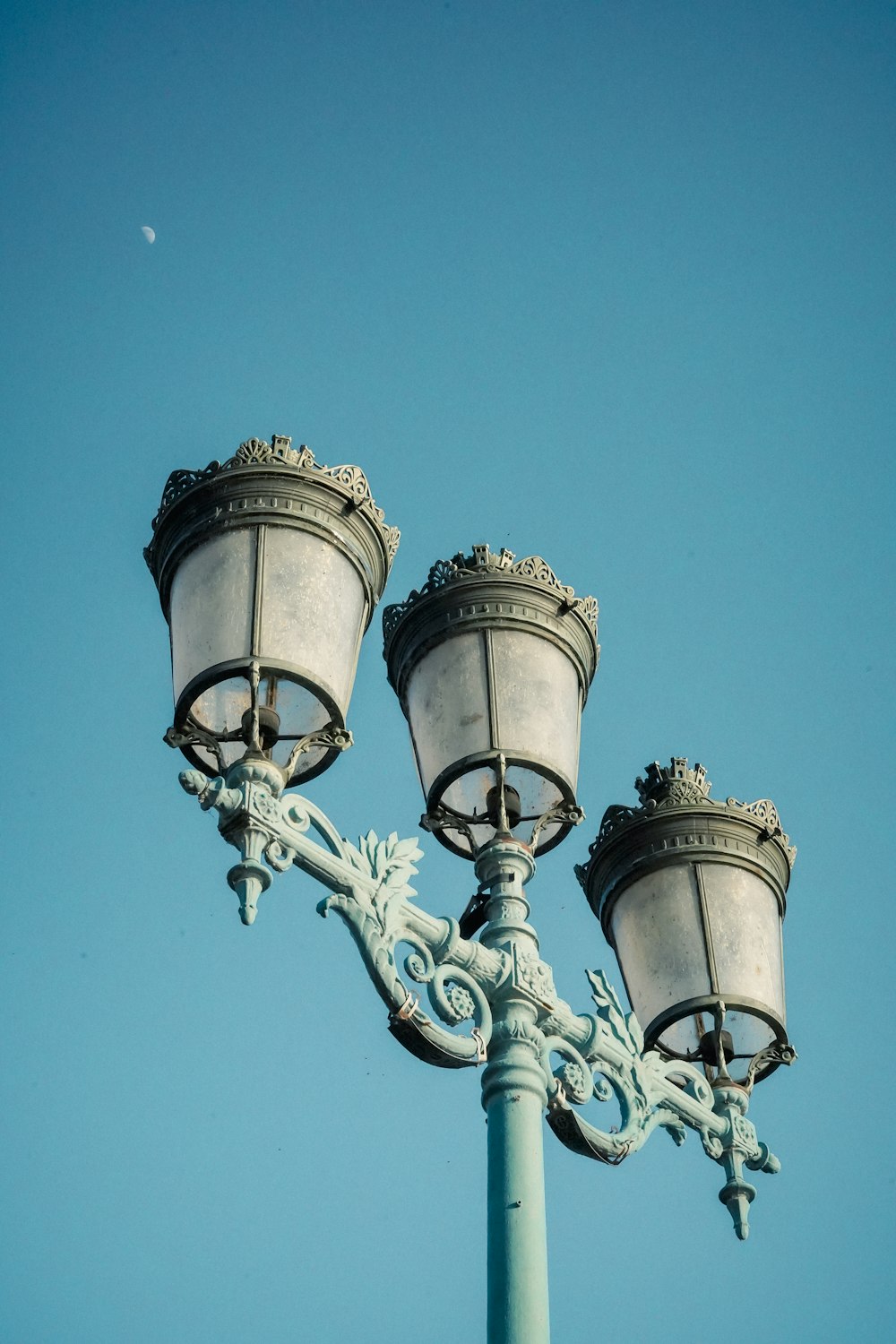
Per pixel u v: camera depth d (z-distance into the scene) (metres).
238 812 6.12
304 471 6.83
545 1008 6.69
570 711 7.32
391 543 7.07
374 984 6.29
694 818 7.90
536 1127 6.41
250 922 5.99
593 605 7.55
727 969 7.62
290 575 6.67
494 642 7.21
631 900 7.88
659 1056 7.31
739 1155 7.43
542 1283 6.06
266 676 6.50
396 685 7.51
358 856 6.40
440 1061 6.40
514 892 6.89
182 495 6.84
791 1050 7.61
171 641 6.82
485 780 7.33
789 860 8.09
